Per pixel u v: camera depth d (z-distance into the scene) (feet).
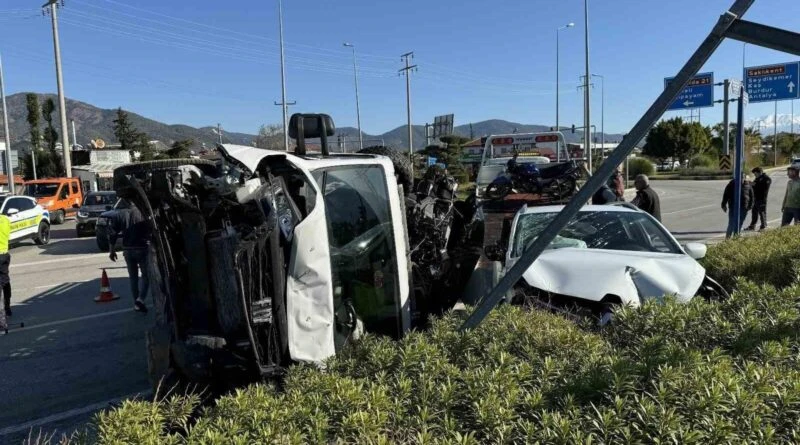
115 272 39.29
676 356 9.52
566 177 35.12
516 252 19.24
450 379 9.59
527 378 9.64
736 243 24.36
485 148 41.34
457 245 20.25
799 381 8.47
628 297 15.48
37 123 237.45
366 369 10.65
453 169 150.30
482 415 8.21
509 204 33.58
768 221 59.11
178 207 12.65
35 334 24.12
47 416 15.80
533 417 8.42
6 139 107.76
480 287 18.86
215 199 12.08
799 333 11.28
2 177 149.28
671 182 148.15
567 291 15.94
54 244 59.93
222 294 12.01
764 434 7.50
